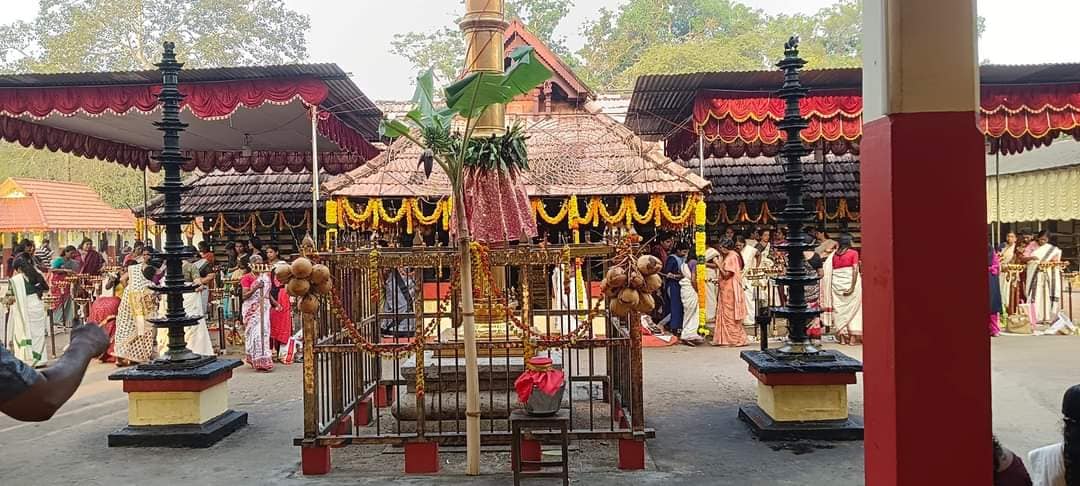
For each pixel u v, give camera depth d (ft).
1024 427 21.24
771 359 21.68
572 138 40.75
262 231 58.80
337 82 33.68
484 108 16.44
